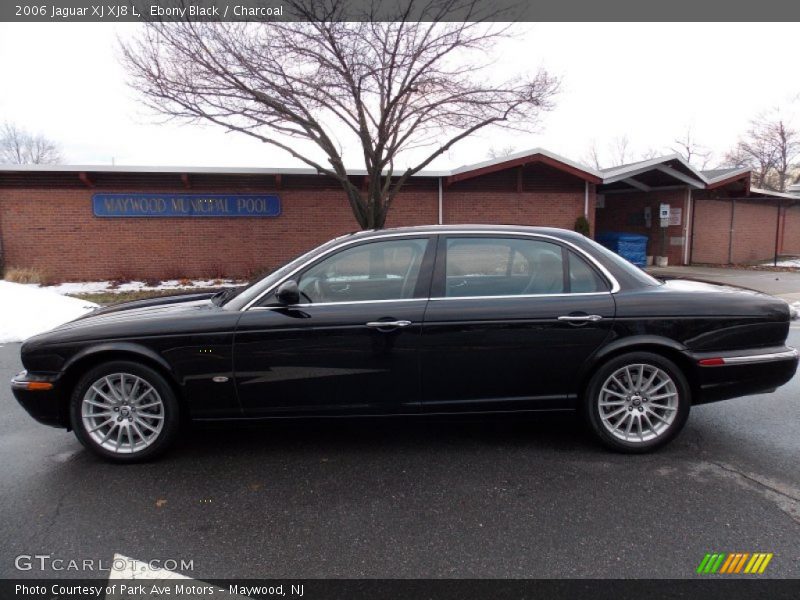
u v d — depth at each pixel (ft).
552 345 11.98
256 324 11.71
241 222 49.29
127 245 47.91
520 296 12.18
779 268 58.08
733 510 9.86
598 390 12.17
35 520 9.72
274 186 49.42
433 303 12.00
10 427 14.40
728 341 12.19
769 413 14.98
